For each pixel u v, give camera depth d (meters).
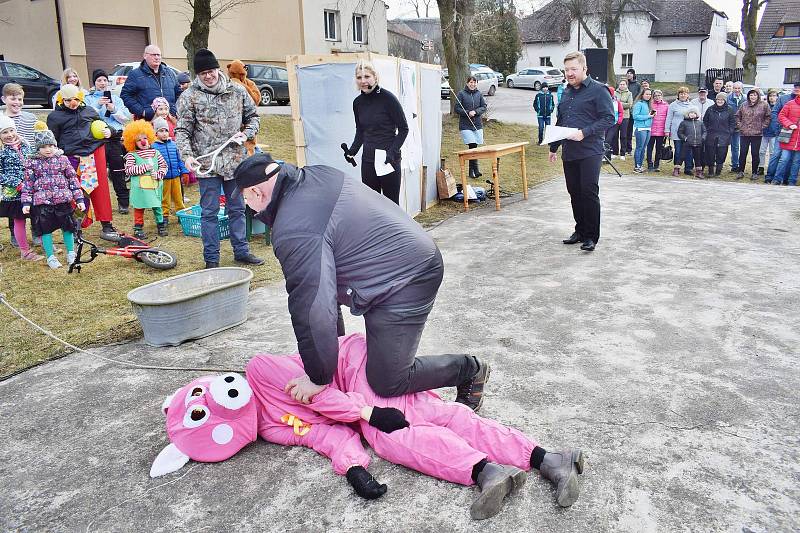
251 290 5.19
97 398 3.37
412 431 2.52
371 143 6.11
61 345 4.11
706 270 5.45
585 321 4.29
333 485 2.54
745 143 11.92
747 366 3.53
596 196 6.05
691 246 6.31
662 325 4.18
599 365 3.58
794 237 6.63
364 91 5.99
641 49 46.06
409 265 2.48
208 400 2.71
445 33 17.17
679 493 2.42
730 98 12.66
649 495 2.41
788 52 38.25
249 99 5.56
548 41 48.09
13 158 5.77
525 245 6.53
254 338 4.13
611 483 2.49
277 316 4.55
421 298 2.53
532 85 37.53
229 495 2.50
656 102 12.48
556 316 4.40
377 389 2.61
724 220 7.59
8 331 4.36
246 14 23.97
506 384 3.36
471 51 41.88
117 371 3.69
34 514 2.45
